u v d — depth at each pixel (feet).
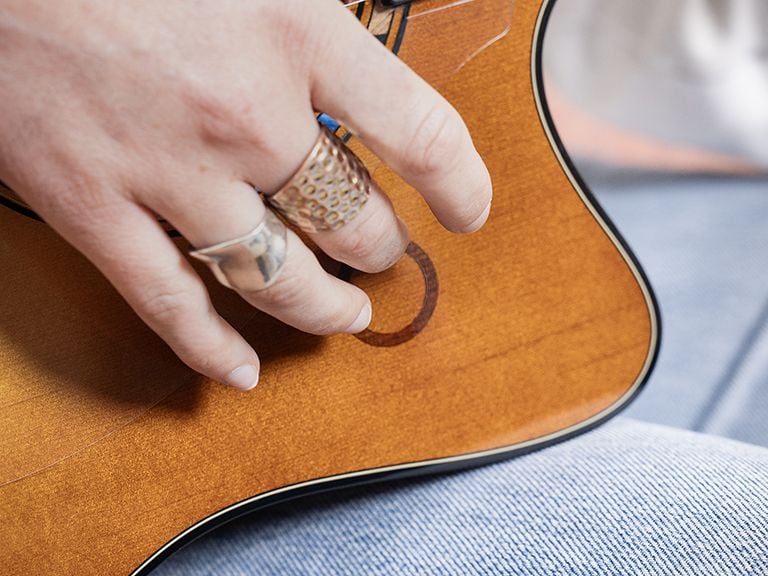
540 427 2.15
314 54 1.37
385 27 1.99
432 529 1.96
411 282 2.09
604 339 2.22
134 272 1.44
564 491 1.98
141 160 1.35
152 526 1.93
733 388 3.05
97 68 1.29
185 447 1.94
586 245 2.22
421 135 1.43
